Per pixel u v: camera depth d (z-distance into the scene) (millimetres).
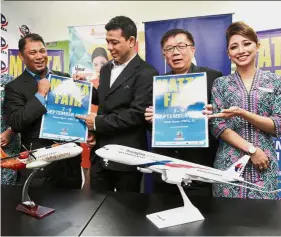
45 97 1453
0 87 1665
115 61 1736
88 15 2236
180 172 1073
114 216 1100
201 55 2170
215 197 1302
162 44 1695
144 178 2152
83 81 1546
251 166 1369
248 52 1405
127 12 2250
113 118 1535
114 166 1593
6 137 1629
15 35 1879
